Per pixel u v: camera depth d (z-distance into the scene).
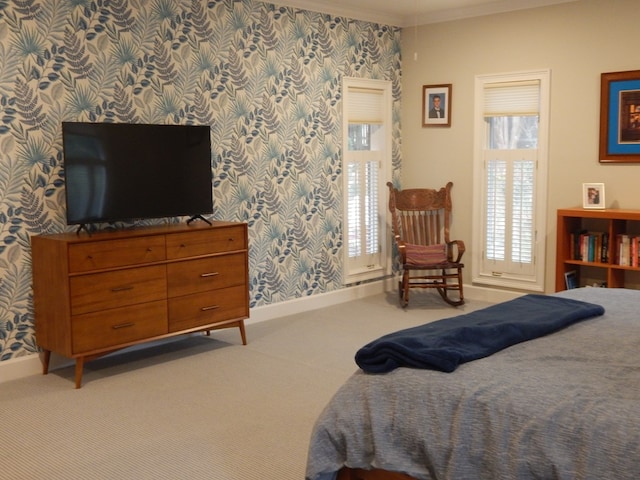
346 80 6.28
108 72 4.66
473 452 2.18
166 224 4.93
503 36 6.06
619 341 2.76
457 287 6.12
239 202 5.51
